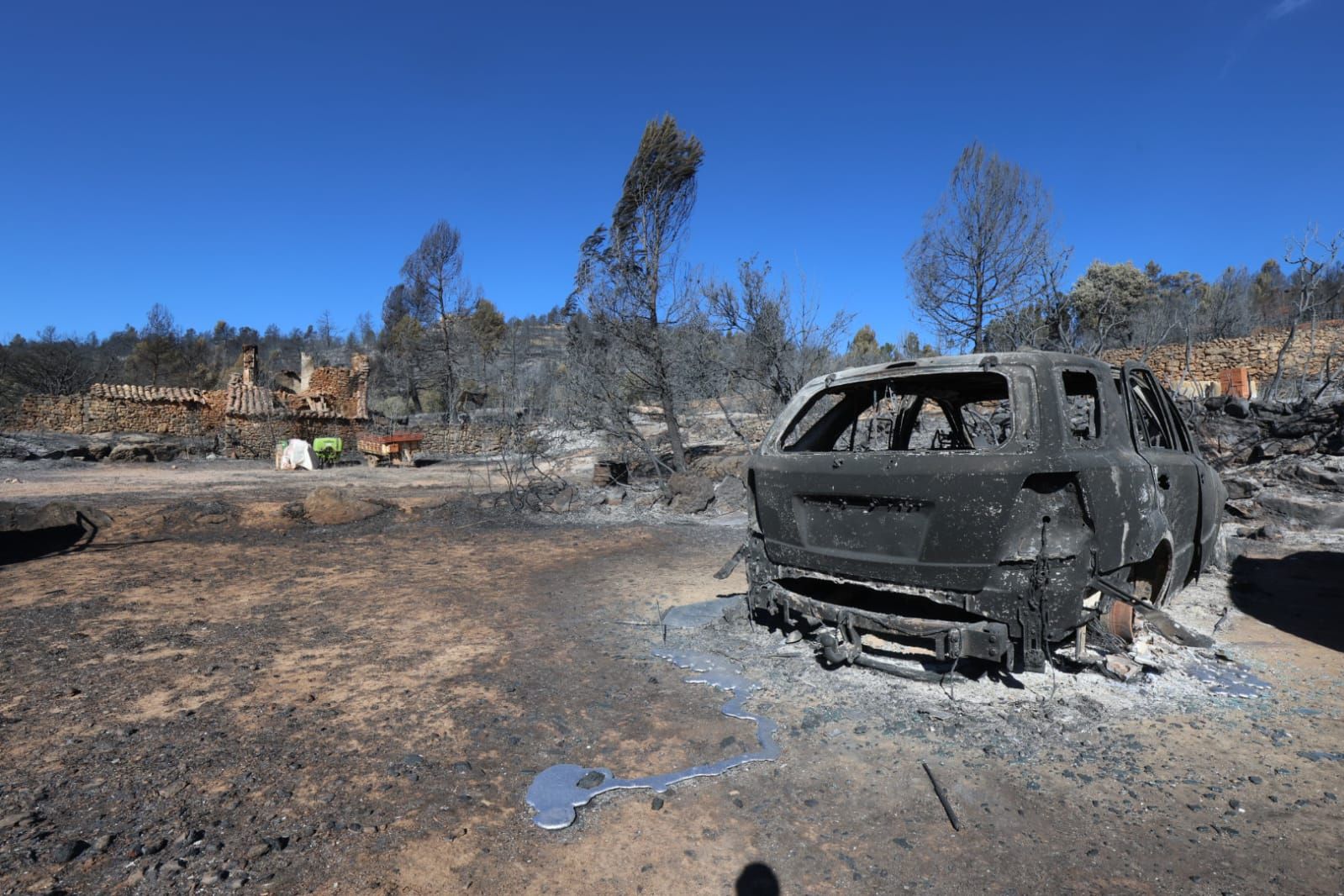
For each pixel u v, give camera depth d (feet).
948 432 21.76
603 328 52.70
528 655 15.81
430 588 22.71
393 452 100.42
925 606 14.03
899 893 7.80
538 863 8.30
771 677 13.99
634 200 51.42
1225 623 17.33
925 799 9.61
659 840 8.77
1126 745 11.05
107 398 111.14
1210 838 8.70
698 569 25.71
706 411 69.62
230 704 13.03
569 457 73.00
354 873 8.06
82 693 13.51
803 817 9.24
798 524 14.03
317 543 31.78
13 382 156.46
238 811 9.33
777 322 51.80
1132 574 14.84
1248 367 80.79
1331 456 36.27
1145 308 116.98
